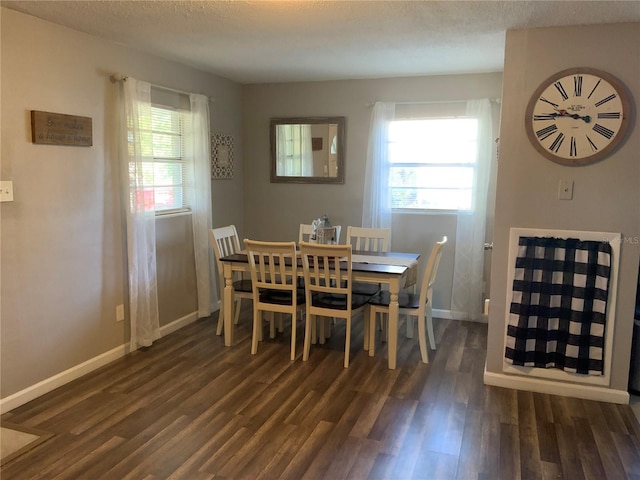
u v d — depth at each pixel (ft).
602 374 9.98
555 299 10.09
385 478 7.55
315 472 7.68
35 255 9.92
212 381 10.91
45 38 9.84
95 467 7.77
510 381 10.67
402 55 12.55
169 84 13.52
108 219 11.68
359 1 8.41
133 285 12.24
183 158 14.53
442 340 13.67
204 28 10.28
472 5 8.49
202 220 14.82
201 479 7.48
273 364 11.89
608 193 9.61
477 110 14.58
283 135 17.10
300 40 11.15
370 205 15.96
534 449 8.38
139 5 8.80
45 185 10.02
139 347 12.87
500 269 10.48
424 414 9.53
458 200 15.21
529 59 9.76
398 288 11.50
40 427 8.95
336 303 11.98
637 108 9.28
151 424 9.08
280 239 17.72
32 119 9.61
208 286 15.31
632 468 7.86
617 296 9.79
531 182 10.02
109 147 11.59
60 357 10.63
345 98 16.21
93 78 11.03
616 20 9.05
